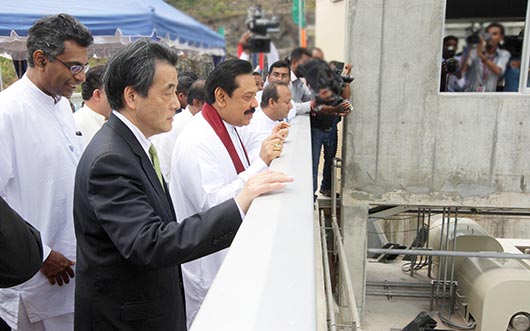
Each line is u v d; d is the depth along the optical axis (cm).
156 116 131
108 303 130
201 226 116
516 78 581
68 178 199
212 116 194
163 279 138
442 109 414
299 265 79
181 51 640
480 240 498
